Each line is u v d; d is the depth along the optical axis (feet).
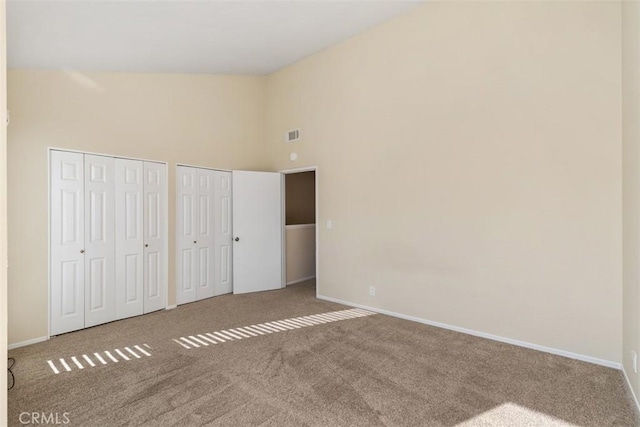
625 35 7.79
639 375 6.63
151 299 13.30
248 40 12.71
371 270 13.42
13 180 9.97
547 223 9.32
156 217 13.53
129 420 6.31
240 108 16.79
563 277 9.10
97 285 11.78
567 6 8.97
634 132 6.99
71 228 11.16
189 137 14.71
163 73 13.84
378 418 6.39
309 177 23.44
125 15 8.73
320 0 10.74
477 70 10.54
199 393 7.25
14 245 9.98
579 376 7.97
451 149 11.13
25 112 10.19
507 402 6.93
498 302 10.19
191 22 10.17
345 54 14.17
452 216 11.13
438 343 9.99
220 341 10.22
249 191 16.53
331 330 11.16
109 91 12.17
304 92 15.90
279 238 17.31
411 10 12.07
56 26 8.45
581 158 8.81
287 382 7.70
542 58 9.36
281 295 15.94
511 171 9.91
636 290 6.87
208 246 15.43
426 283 11.80
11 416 6.45
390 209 12.79
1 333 2.81
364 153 13.60
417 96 11.97
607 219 8.48
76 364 8.68
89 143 11.60
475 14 10.57
